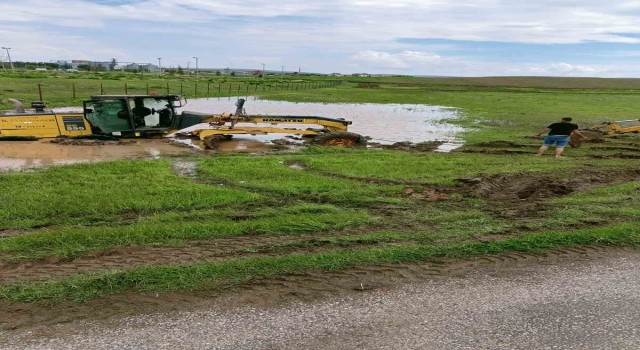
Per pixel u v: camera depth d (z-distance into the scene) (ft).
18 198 28.99
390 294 17.02
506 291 17.39
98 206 27.73
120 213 27.20
